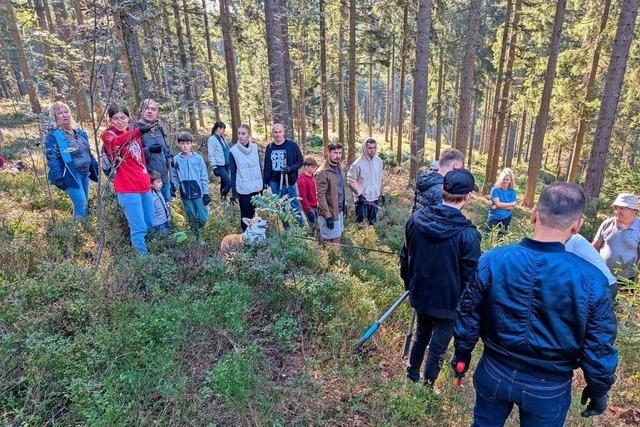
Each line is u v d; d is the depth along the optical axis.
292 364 3.38
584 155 19.64
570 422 2.93
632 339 3.68
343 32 21.56
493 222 7.86
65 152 5.22
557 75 16.28
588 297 1.72
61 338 3.00
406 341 3.57
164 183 5.93
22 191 6.52
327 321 3.86
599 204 10.09
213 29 24.03
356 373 3.27
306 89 24.50
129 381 2.73
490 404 2.08
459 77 29.16
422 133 14.02
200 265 4.68
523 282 1.83
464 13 24.94
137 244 4.82
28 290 3.53
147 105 4.64
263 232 5.29
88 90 4.43
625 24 10.39
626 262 4.73
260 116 30.50
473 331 2.04
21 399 2.56
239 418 2.66
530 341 1.82
